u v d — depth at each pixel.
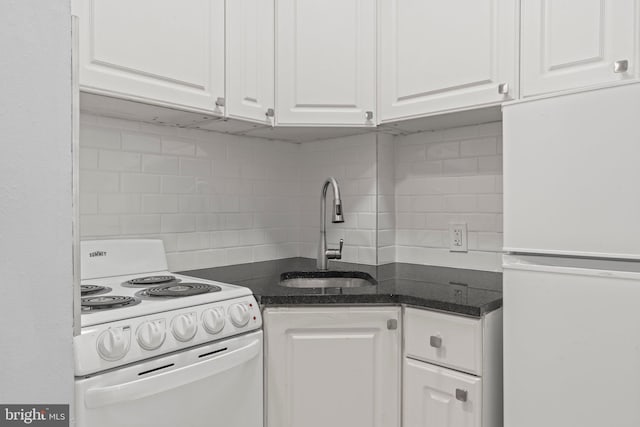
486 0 1.47
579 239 1.08
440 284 1.57
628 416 1.01
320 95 1.73
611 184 1.03
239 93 1.62
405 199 2.05
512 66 1.41
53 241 0.48
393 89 1.71
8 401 0.45
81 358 0.96
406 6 1.67
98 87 1.26
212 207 1.91
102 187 1.58
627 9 1.19
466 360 1.29
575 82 1.28
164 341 1.10
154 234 1.72
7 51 0.45
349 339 1.42
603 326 1.04
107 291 1.33
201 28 1.51
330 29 1.73
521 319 1.18
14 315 0.45
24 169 0.46
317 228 2.19
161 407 1.11
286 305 1.38
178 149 1.79
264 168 2.11
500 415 1.34
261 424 1.36
